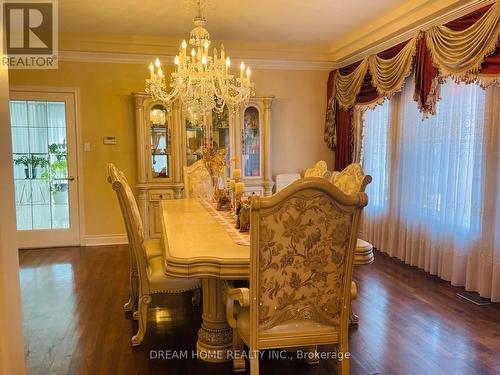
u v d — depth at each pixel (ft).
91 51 15.64
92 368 7.32
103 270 13.19
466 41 10.25
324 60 17.70
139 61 16.37
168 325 9.19
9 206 4.33
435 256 12.55
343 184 9.63
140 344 8.19
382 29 13.57
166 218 9.49
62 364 7.45
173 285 8.06
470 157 11.16
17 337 4.54
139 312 8.09
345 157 17.34
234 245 6.75
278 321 5.67
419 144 13.24
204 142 16.33
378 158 15.62
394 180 14.60
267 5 12.21
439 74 11.46
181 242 6.97
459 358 7.69
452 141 11.74
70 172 16.33
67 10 12.43
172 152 16.17
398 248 14.52
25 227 16.14
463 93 11.31
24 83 15.56
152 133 16.22
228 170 16.79
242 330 6.06
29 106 15.75
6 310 4.24
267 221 5.18
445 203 12.08
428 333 8.71
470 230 11.10
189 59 11.09
